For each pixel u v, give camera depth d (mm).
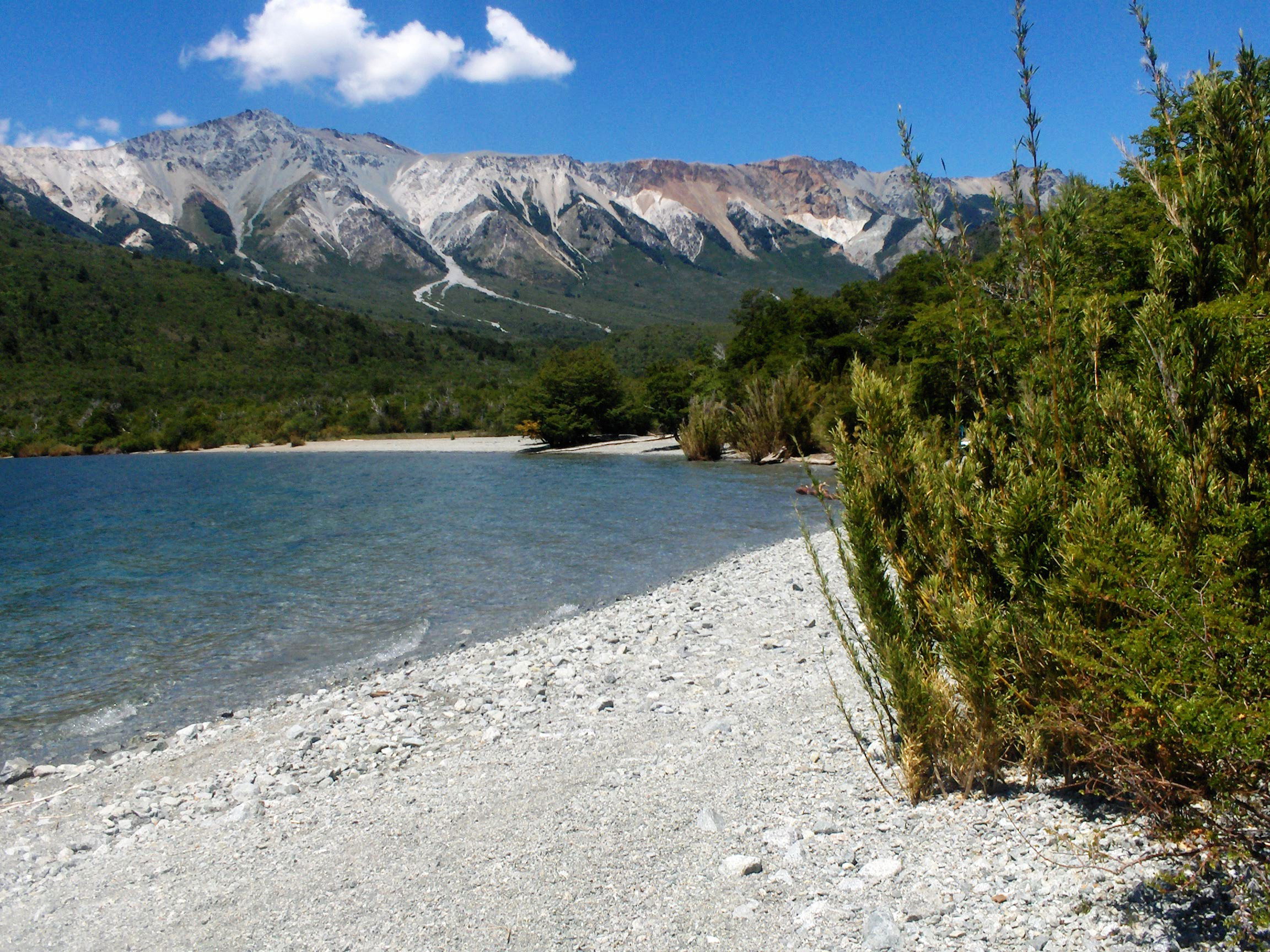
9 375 99438
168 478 45594
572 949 3275
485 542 18516
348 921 3709
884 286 52781
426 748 6645
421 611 12305
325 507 27094
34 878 4789
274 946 3570
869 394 4180
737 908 3426
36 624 12289
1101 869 3207
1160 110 3352
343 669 9562
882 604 4180
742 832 4156
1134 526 3127
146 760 7004
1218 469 3184
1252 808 2871
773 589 12172
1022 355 3977
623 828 4367
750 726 6004
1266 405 3109
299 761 6582
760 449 38969
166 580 15438
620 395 60375
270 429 87312
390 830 4801
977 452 4121
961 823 3836
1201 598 2861
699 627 10133
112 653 10625
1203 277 3316
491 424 86625
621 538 18516
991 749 4055
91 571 16594
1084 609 3395
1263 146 3090
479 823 4707
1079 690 3469
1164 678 2844
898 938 3021
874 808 4195
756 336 57531
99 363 110188
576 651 9500
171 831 5398
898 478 4160
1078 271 3863
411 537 19562
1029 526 3697
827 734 5555
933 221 4203
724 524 20297
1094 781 3762
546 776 5449
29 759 7273
